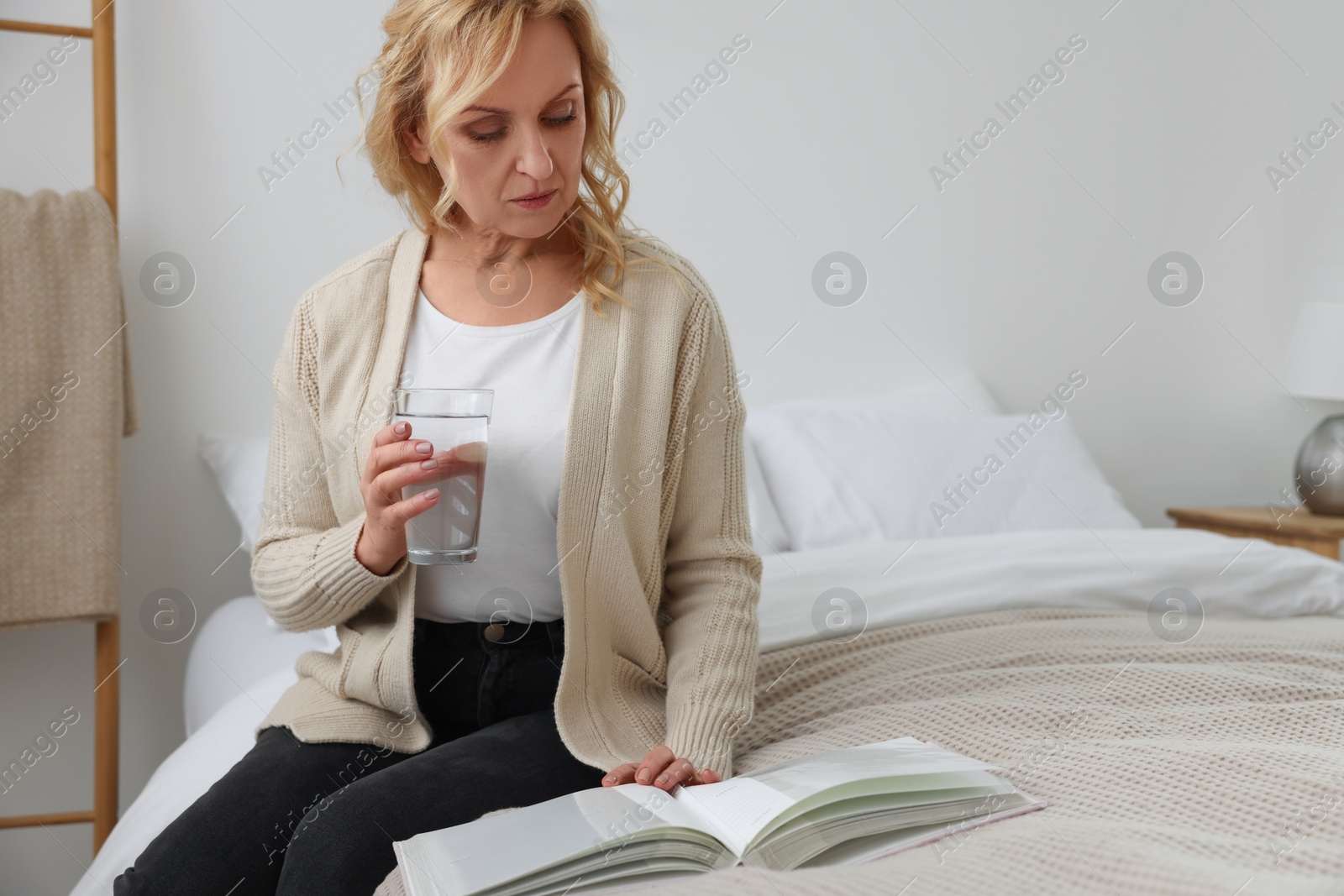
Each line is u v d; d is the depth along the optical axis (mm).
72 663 1902
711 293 1178
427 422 948
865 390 2383
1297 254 2727
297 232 1979
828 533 1938
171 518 1951
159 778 1258
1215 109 2635
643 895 679
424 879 718
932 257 2418
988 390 2473
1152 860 628
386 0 1999
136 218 1899
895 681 1166
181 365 1938
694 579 1108
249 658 1625
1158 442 2672
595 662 1059
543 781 950
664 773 890
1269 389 2736
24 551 1691
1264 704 1048
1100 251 2570
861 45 2322
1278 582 1629
